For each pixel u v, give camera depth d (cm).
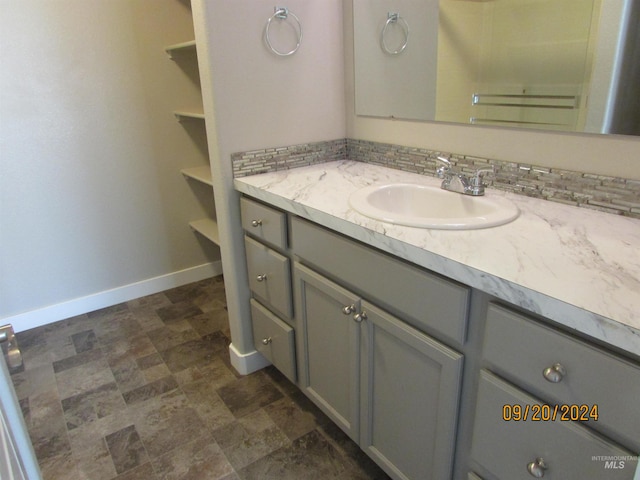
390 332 112
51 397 183
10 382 68
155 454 154
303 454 152
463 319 92
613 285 77
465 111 145
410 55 157
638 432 68
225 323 237
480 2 132
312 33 173
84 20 218
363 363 126
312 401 167
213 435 161
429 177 158
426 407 108
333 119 189
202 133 264
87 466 150
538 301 75
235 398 180
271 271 161
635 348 64
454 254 91
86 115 229
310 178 162
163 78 245
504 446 90
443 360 98
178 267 278
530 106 127
